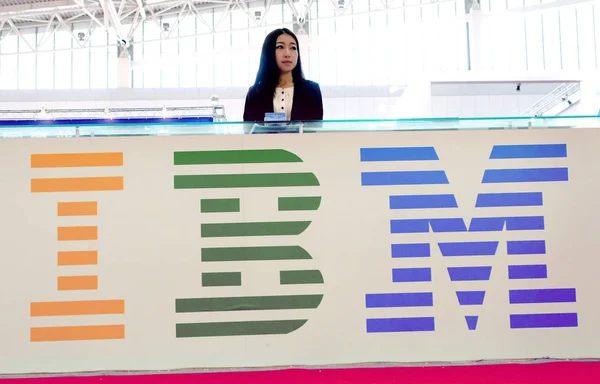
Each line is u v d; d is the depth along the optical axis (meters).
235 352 2.04
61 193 2.08
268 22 16.19
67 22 16.20
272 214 2.09
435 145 2.13
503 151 2.13
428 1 15.55
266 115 2.30
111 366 2.02
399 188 2.11
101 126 2.11
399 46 15.80
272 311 2.05
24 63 16.52
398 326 2.06
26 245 2.06
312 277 2.07
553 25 15.08
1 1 14.83
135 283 2.05
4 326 2.02
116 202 2.08
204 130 2.12
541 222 2.11
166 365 2.03
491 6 15.45
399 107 11.33
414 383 2.04
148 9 15.60
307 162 2.11
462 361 2.05
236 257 2.07
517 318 2.07
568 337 2.07
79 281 2.05
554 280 2.09
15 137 2.09
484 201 2.12
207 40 16.38
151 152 2.10
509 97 11.33
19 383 2.00
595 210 2.12
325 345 2.05
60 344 2.02
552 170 2.13
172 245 2.07
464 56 15.45
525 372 2.05
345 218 2.10
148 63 15.26
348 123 2.13
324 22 16.02
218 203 2.09
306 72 15.22
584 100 8.57
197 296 2.05
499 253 2.10
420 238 2.10
